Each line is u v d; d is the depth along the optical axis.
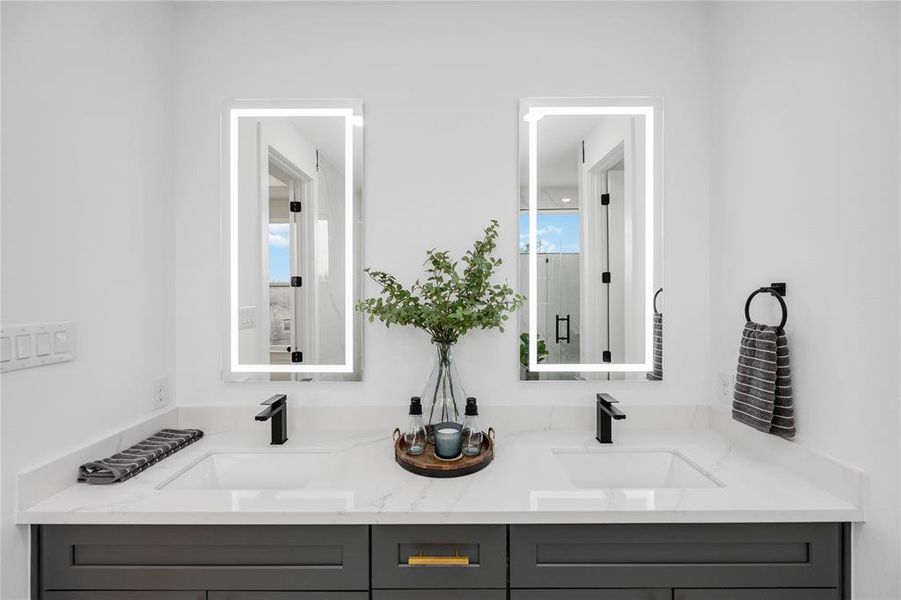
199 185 1.57
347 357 1.57
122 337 1.29
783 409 1.15
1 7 0.93
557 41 1.57
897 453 0.90
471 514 0.99
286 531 1.01
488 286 1.44
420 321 1.40
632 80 1.57
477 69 1.57
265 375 1.57
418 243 1.57
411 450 1.26
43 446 1.04
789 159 1.17
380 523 0.99
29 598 0.99
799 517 0.98
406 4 1.57
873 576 0.95
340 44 1.57
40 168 1.02
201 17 1.57
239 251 1.57
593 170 1.59
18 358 0.97
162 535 1.00
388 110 1.57
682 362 1.57
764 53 1.27
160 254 1.47
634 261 1.58
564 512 0.99
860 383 0.97
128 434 1.30
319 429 1.55
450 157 1.57
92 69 1.17
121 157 1.29
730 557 1.01
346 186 1.57
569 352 1.58
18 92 0.97
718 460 1.28
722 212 1.49
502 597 1.01
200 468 1.32
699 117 1.57
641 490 1.09
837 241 1.03
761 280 1.29
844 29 1.00
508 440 1.46
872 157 0.94
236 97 1.57
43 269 1.03
